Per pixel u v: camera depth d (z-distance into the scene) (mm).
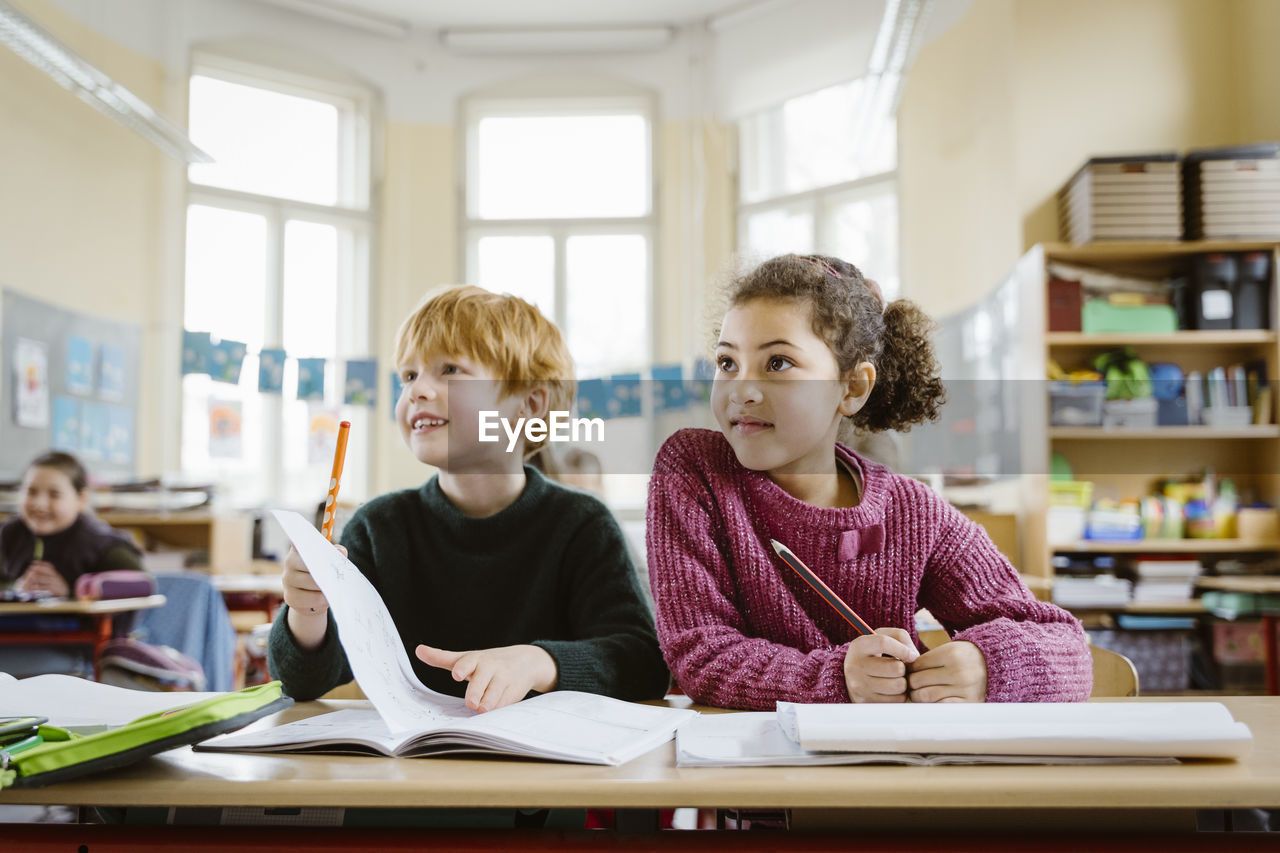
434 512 1238
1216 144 4336
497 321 1259
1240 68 4328
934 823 748
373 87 6504
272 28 6160
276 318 6094
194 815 941
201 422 5785
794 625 1059
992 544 1138
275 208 6137
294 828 717
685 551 1091
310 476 6105
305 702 1041
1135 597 3693
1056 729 725
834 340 1114
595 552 1218
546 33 6535
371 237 6406
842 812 750
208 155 5363
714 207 6418
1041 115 4367
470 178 6645
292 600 993
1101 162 3812
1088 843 699
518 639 1193
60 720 846
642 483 1377
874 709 769
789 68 6109
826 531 1089
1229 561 3799
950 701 856
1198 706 775
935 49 5230
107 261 5328
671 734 831
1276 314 3777
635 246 6547
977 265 4770
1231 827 1130
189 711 718
